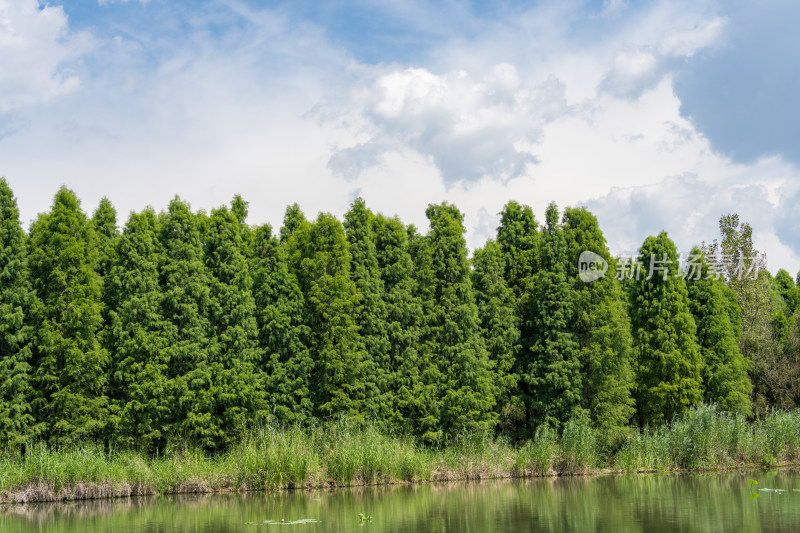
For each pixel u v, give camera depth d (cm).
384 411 3662
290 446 3012
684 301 4441
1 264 3138
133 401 3225
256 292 3703
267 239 3725
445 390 3806
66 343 3133
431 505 2358
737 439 3675
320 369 3606
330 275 3731
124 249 3394
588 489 2792
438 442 3675
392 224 4088
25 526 2031
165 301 3444
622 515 2061
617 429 3812
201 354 3369
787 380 4853
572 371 3912
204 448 3369
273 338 3591
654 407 4231
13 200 3209
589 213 4203
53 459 2750
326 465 3047
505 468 3419
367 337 3753
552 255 4131
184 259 3516
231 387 3388
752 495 2462
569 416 3853
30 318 3212
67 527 1997
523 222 4572
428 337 3956
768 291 5525
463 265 4047
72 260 3238
